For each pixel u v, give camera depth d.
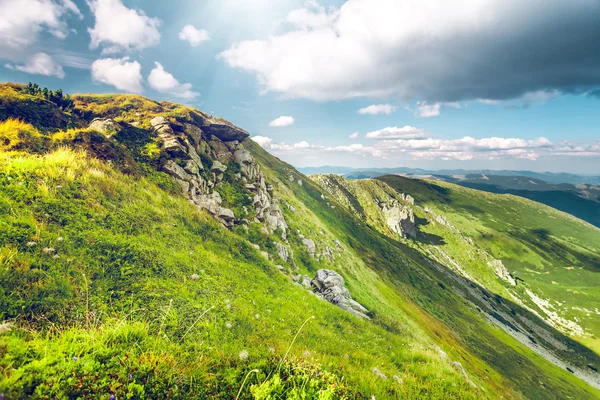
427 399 10.66
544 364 96.38
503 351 85.94
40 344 6.71
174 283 13.38
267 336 12.41
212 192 30.72
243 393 7.32
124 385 6.25
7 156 15.05
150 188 21.83
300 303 19.23
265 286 19.38
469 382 14.50
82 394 5.73
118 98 37.78
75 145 20.00
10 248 9.93
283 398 7.13
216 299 13.73
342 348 14.34
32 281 9.22
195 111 40.25
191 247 18.48
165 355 7.80
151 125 31.31
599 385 107.44
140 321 9.69
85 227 13.57
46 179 14.73
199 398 6.84
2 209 11.53
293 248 38.66
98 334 7.74
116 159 22.05
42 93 25.42
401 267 102.75
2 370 5.56
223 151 39.91
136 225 16.61
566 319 176.12
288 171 110.56
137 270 12.88
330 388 7.66
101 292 10.60
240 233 29.34
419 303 82.50
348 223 103.81
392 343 18.58
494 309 150.75
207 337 10.27
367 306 34.94
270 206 41.22
